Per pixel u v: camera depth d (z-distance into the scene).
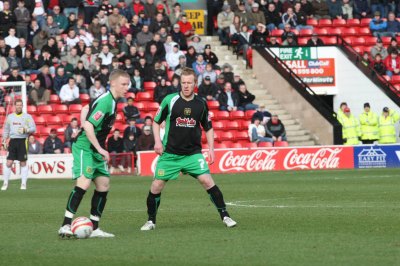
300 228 29.53
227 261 22.47
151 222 30.53
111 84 28.25
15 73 80.62
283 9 100.75
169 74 89.69
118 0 99.38
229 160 76.25
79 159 28.38
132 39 90.94
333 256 22.84
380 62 97.06
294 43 95.25
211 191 30.42
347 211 35.75
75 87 83.25
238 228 29.98
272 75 92.25
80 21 89.31
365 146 78.75
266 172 74.31
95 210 28.95
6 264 22.98
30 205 43.91
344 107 85.25
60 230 27.98
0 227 32.53
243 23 97.75
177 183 61.44
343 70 94.81
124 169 75.25
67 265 22.52
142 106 85.06
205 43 98.38
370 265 21.28
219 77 88.25
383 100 90.94
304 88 88.88
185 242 26.44
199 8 104.00
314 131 87.44
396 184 54.38
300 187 53.31
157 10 94.06
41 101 82.69
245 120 87.00
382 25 102.69
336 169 76.69
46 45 85.94
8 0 90.88
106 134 28.70
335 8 103.50
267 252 23.88
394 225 29.92
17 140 59.06
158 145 30.06
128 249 25.19
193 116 29.98
